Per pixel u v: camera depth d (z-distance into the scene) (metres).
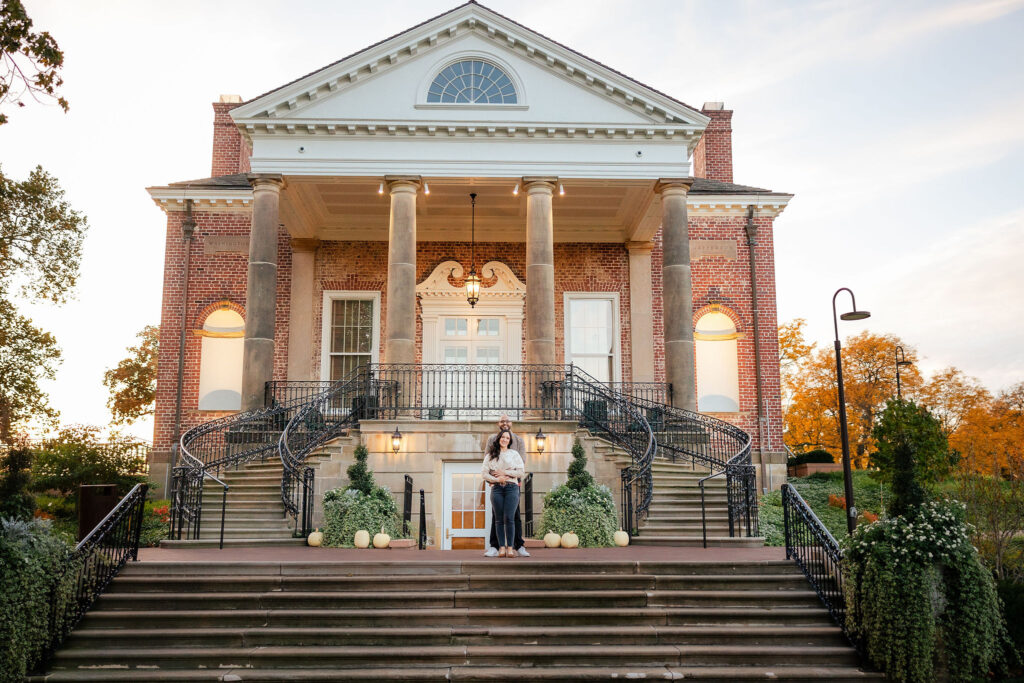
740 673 7.97
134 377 43.38
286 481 14.22
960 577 8.17
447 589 9.42
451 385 21.36
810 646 8.55
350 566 9.67
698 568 9.88
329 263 22.17
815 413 42.81
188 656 8.20
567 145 18.47
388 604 9.12
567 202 20.67
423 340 21.86
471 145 18.38
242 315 22.08
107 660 8.21
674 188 18.44
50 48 10.32
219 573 9.71
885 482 19.64
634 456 15.67
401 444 15.73
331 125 18.06
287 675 7.85
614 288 22.53
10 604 7.63
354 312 22.11
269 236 17.86
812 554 9.81
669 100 18.23
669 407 17.86
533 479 15.65
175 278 22.16
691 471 16.45
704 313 22.81
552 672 7.91
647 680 7.87
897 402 19.88
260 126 18.06
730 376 22.69
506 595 9.15
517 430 15.87
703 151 27.34
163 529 15.98
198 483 13.98
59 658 8.23
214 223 22.44
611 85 18.30
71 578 8.62
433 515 15.51
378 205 21.08
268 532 13.77
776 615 9.00
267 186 18.02
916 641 7.90
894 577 8.10
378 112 18.30
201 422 21.41
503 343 21.97
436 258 22.34
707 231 23.14
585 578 9.50
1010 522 12.12
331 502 13.38
